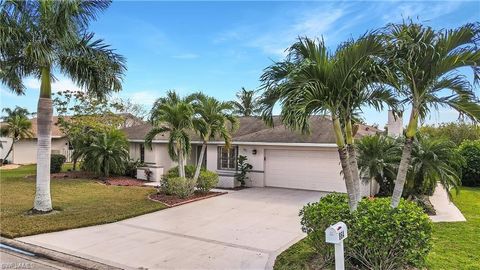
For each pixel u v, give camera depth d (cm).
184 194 1343
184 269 625
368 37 524
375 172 1155
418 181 1101
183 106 1296
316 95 541
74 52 1041
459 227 893
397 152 1167
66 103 2622
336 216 552
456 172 1138
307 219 593
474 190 1630
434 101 557
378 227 505
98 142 1945
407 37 523
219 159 1864
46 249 731
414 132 566
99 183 1761
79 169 2242
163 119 1313
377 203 582
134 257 687
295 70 545
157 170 1880
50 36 952
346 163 584
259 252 718
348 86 550
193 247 751
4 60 973
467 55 513
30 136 3322
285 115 541
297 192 1536
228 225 948
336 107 571
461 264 614
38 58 927
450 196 1073
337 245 449
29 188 1566
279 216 1060
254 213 1104
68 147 3250
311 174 1614
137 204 1213
